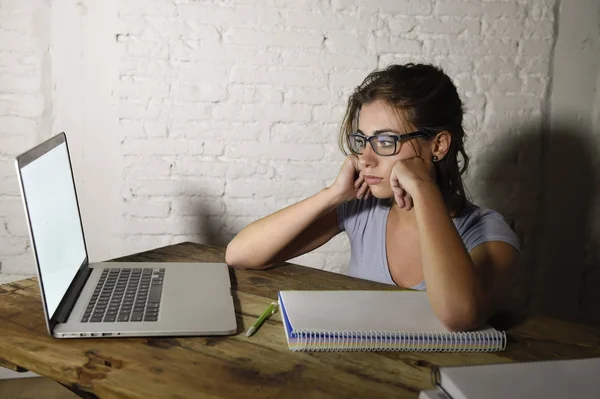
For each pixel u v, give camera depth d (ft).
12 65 6.79
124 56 6.85
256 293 4.06
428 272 3.44
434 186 3.80
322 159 7.25
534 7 7.21
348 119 4.60
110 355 3.05
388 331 3.24
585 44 7.34
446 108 4.30
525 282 7.77
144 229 7.23
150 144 7.06
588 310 7.92
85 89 6.91
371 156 4.22
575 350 3.32
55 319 3.24
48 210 3.49
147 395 2.69
